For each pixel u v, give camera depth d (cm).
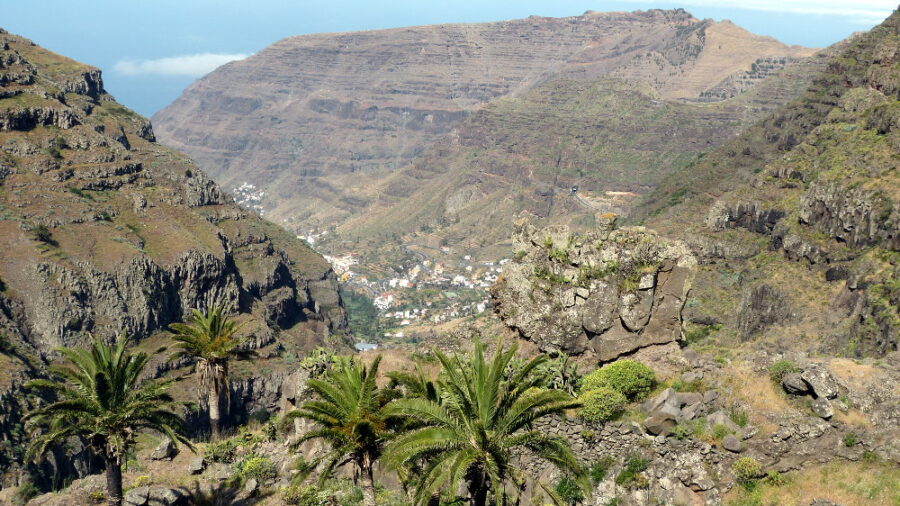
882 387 3788
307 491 4609
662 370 4422
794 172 17925
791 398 3906
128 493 4775
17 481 10775
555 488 3909
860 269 12162
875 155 14525
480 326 5469
